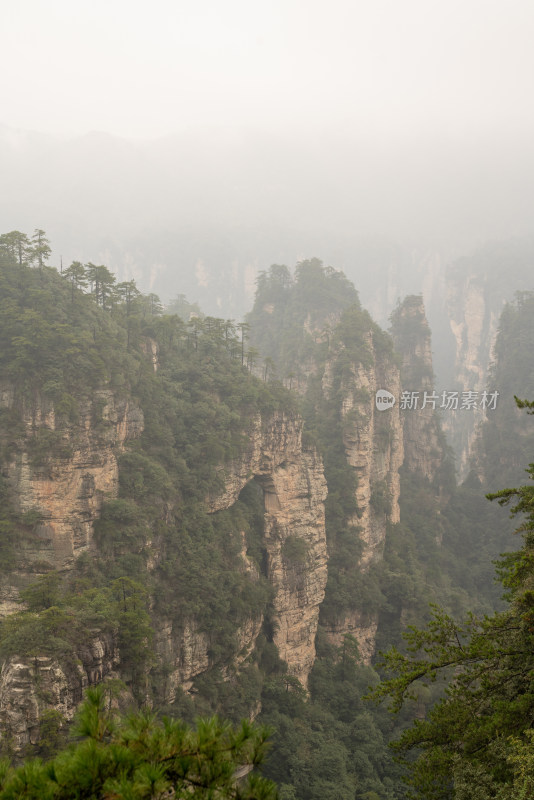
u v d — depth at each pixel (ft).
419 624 319.68
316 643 290.56
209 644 206.69
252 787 39.42
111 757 38.65
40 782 37.24
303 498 279.49
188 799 37.78
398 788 226.79
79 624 150.61
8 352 192.13
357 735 241.14
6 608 177.88
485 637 80.64
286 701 235.40
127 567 191.31
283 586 261.24
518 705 68.95
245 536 247.91
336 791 206.08
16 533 182.50
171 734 41.01
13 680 134.82
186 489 227.40
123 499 199.62
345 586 306.55
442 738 76.69
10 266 213.25
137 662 161.58
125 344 233.96
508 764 65.77
